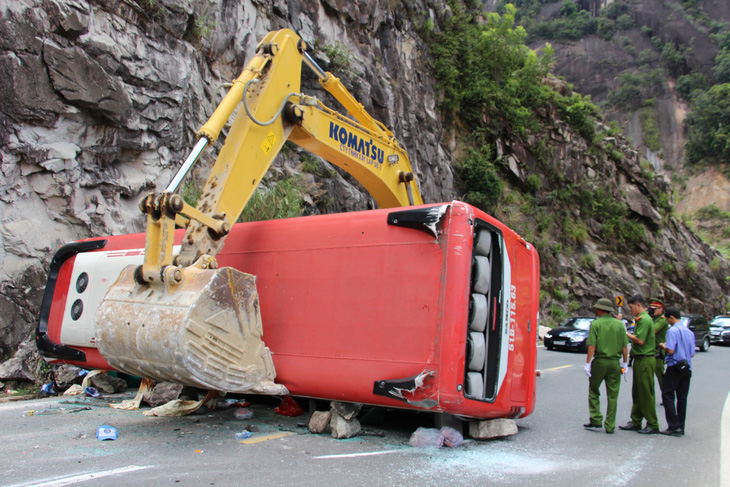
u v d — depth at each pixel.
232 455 4.64
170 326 4.64
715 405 8.59
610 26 113.94
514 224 31.06
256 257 6.36
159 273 4.92
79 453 4.62
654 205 41.47
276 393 5.53
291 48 6.84
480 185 30.00
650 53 108.94
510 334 5.84
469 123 32.19
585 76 109.25
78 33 10.87
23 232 9.78
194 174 13.54
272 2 17.55
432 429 5.42
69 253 8.45
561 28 114.44
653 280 36.41
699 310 39.47
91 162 11.20
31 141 10.03
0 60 9.63
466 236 5.05
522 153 33.84
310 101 6.82
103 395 7.93
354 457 4.72
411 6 27.94
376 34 24.08
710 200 90.62
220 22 15.46
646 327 6.49
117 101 11.31
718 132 92.44
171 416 6.34
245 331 5.20
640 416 6.55
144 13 12.69
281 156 16.55
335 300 5.59
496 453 5.18
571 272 32.50
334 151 7.54
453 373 4.81
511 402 5.80
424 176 25.75
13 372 8.26
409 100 24.77
